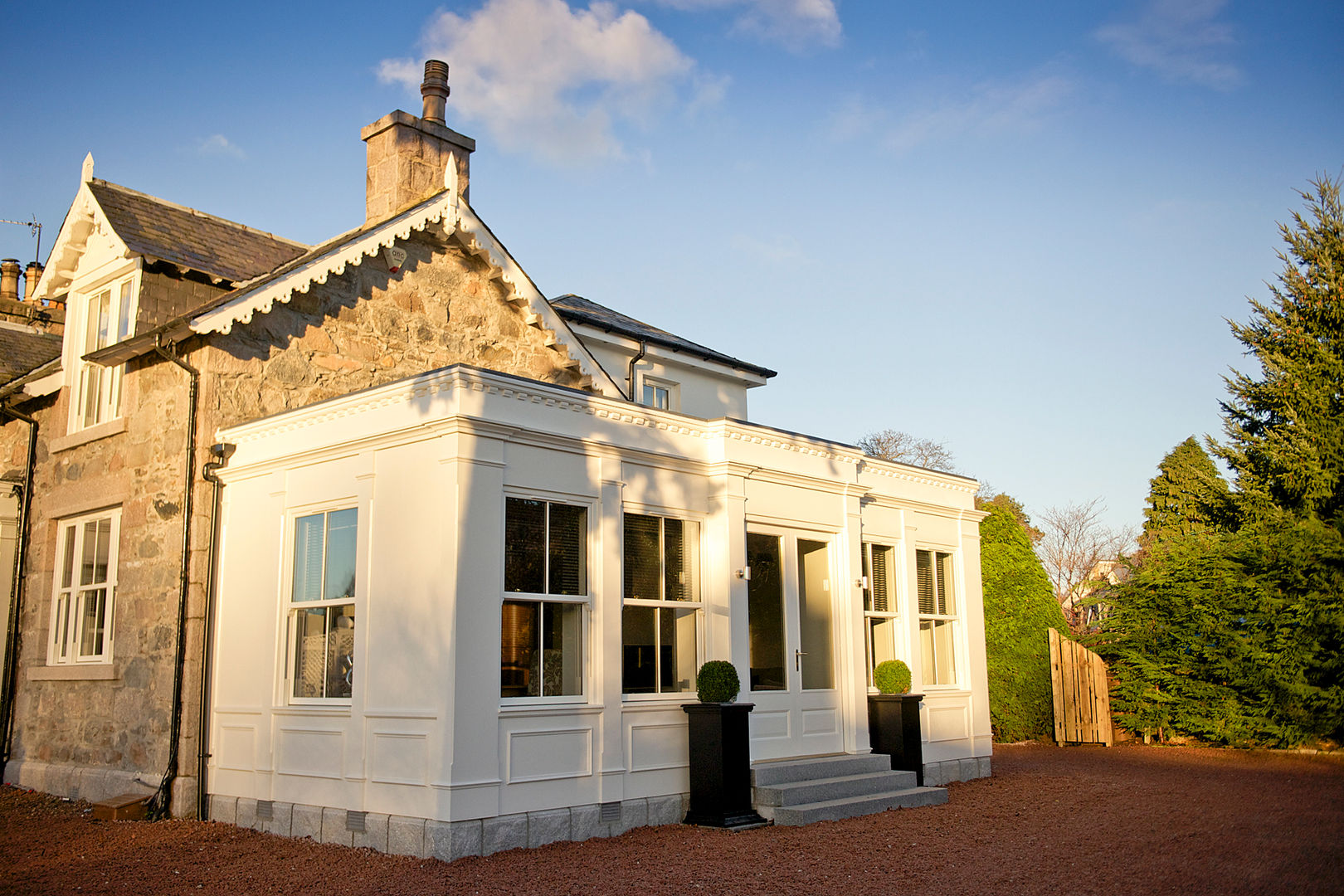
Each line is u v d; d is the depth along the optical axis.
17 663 12.88
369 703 8.60
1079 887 7.01
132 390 11.53
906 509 13.46
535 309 13.70
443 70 14.11
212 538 10.33
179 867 7.81
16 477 13.34
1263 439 19.88
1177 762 15.31
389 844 8.13
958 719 13.52
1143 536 33.91
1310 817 9.86
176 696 10.03
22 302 18.36
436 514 8.37
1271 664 15.95
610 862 7.79
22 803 11.05
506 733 8.30
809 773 10.52
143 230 11.97
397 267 12.37
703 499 10.73
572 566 9.27
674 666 10.16
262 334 11.03
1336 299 19.11
